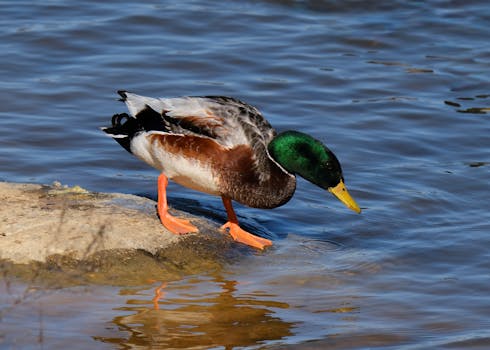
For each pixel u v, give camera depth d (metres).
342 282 10.86
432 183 13.86
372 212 12.94
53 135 14.81
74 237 10.81
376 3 21.12
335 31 19.80
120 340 9.22
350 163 14.49
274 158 11.17
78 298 9.97
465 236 12.19
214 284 10.59
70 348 9.00
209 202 13.08
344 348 9.28
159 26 19.50
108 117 15.59
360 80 17.62
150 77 17.23
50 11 19.80
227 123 11.02
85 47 18.28
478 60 18.72
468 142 15.38
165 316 9.77
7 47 17.92
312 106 16.53
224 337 9.42
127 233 11.09
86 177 13.59
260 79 17.50
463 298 10.51
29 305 9.74
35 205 11.60
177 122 11.10
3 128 14.84
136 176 13.78
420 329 9.76
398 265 11.38
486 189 13.69
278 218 12.77
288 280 10.84
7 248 10.52
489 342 9.45
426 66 18.39
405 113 16.36
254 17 20.30
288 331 9.62
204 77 17.45
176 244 11.17
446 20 20.47
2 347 8.91
